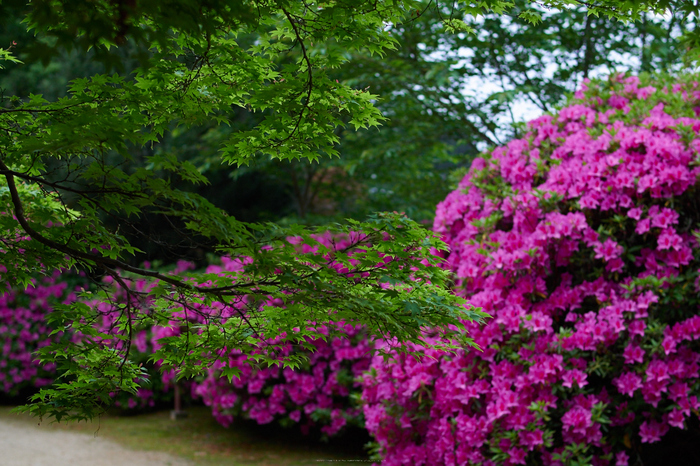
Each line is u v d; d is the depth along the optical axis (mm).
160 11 1280
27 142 1824
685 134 3514
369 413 4191
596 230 3568
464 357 3545
